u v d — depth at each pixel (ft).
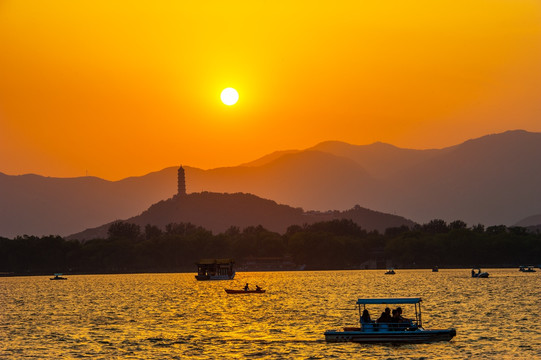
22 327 643.04
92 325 653.30
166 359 464.65
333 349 485.15
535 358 450.30
